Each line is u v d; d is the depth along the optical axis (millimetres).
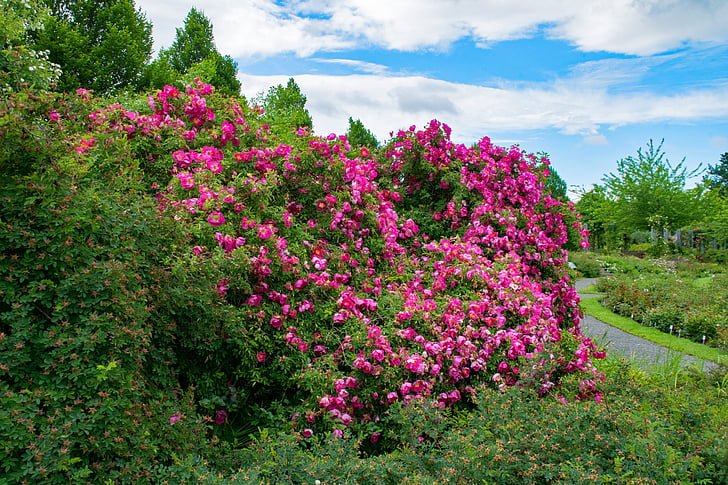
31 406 2326
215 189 4133
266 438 3246
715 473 2947
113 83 15320
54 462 2258
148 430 2736
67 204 2641
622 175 23578
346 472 2787
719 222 19312
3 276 2504
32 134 2574
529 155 7277
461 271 5109
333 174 5262
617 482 2787
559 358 4398
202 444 3105
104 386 2535
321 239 5027
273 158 5113
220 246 3889
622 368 4215
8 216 2553
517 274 5289
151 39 17672
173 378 3420
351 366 3914
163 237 3420
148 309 2998
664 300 10336
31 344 2498
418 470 2980
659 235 21000
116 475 2475
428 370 4066
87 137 3338
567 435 3137
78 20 15602
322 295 4496
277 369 3967
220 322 3676
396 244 5621
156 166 4656
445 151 6816
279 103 14156
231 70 21297
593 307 11094
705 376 5176
